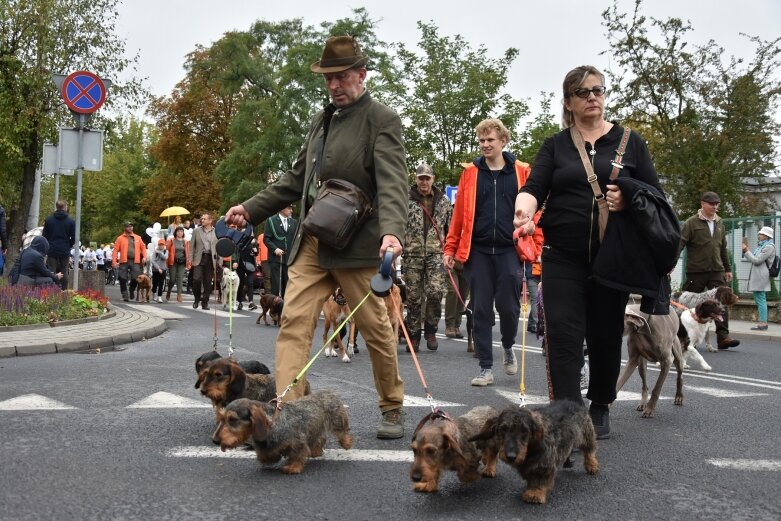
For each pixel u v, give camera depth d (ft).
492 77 121.29
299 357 17.62
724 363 36.17
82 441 18.19
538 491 14.14
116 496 14.08
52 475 15.33
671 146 97.09
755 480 15.72
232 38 164.45
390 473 15.92
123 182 247.29
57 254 63.72
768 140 96.07
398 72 129.59
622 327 18.13
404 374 30.14
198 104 173.58
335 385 27.22
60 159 48.37
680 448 18.47
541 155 17.84
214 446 17.95
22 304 43.34
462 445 14.57
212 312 61.52
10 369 29.43
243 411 15.11
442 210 37.70
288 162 153.28
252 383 18.70
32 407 21.98
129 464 16.29
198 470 15.96
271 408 15.66
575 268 17.31
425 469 13.99
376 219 17.99
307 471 15.99
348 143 18.02
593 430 16.10
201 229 65.10
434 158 120.67
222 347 38.11
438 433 14.16
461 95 121.70
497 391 26.25
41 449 17.34
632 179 16.57
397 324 37.27
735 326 57.62
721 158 95.66
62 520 12.74
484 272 27.45
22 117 84.38
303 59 152.35
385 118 17.95
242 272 65.62
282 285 58.65
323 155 18.24
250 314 60.75
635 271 16.49
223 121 175.32
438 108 122.31
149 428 19.71
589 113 17.31
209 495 14.26
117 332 39.75
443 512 13.51
